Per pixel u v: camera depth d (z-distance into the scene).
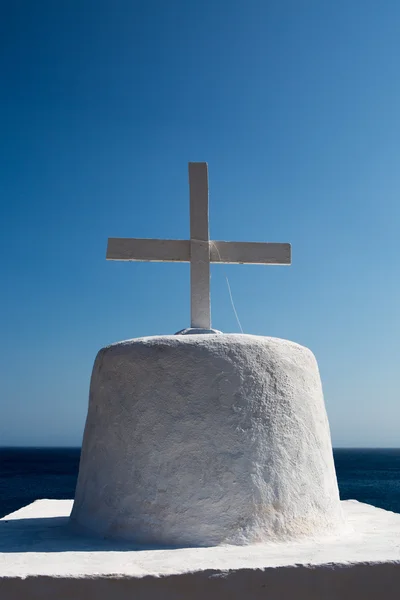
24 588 2.78
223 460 3.55
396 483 34.53
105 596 2.78
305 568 2.93
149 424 3.66
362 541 3.60
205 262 4.57
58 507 5.40
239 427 3.62
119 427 3.77
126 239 4.55
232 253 4.65
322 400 4.23
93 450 3.97
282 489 3.60
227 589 2.85
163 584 2.81
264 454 3.62
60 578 2.79
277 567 2.91
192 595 2.82
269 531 3.48
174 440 3.60
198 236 4.60
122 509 3.62
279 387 3.82
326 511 3.79
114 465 3.75
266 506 3.52
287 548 3.33
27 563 3.01
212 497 3.49
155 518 3.51
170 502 3.51
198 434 3.59
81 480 4.09
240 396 3.67
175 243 4.58
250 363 3.76
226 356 3.72
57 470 46.06
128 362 3.82
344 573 2.95
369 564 2.98
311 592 2.91
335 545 3.43
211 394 3.65
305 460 3.78
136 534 3.52
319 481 3.82
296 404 3.87
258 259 4.68
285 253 4.73
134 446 3.67
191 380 3.67
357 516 4.77
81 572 2.84
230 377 3.69
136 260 4.57
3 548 3.40
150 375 3.73
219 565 2.93
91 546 3.42
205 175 4.69
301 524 3.59
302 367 4.02
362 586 2.95
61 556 3.17
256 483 3.54
